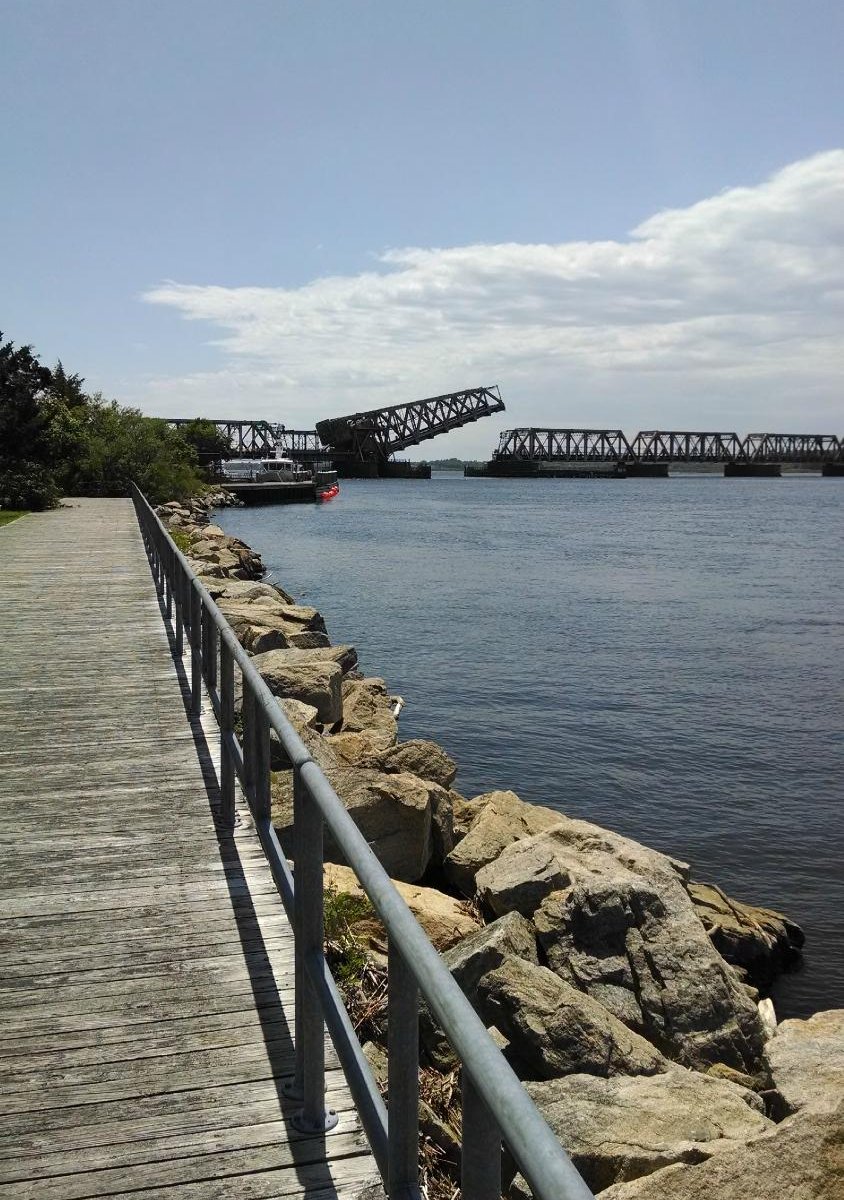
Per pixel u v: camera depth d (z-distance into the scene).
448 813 10.54
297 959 3.55
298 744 3.59
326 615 33.81
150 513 20.25
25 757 7.91
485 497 142.38
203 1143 3.42
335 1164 3.33
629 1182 4.44
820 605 38.66
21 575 19.55
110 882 5.56
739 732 19.58
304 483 109.94
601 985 7.46
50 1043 4.00
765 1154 4.49
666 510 115.56
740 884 12.39
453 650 27.83
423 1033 6.17
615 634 31.16
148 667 11.30
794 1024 7.30
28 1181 3.23
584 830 9.45
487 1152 1.91
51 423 57.91
